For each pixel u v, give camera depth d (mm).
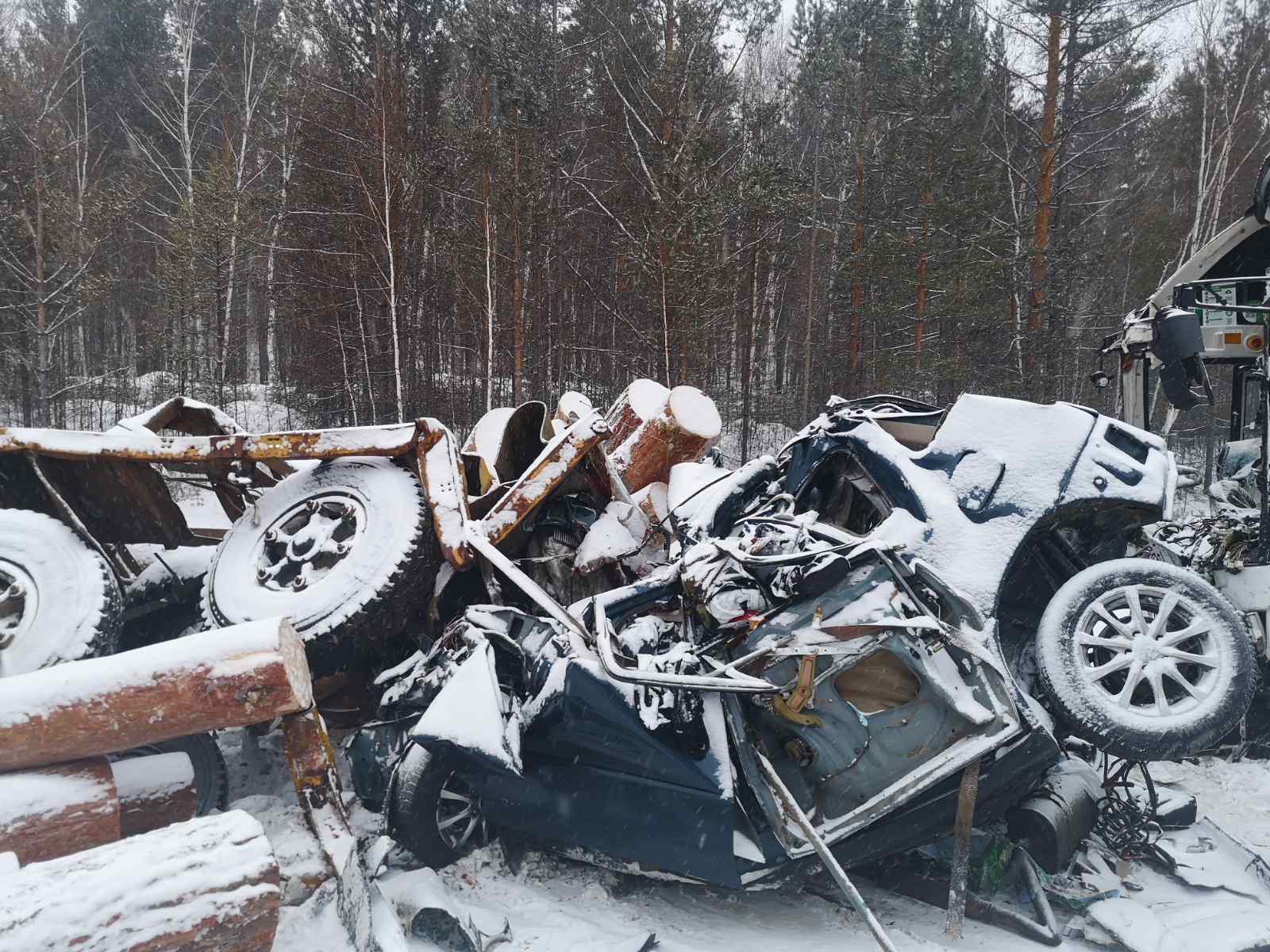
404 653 4488
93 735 2432
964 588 3227
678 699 3166
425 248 23516
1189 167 27219
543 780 3416
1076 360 21781
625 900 3420
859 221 24469
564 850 3471
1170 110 27359
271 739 4434
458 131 21359
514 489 4340
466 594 4570
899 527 3477
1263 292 6027
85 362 28203
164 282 23297
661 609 3715
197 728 2539
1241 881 3285
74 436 4367
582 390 25188
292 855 2590
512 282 21719
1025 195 22922
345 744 4141
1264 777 4504
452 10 23312
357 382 23469
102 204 22062
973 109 21406
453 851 3604
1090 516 3578
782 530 3770
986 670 3100
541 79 23078
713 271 19734
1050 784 3422
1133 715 3131
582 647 3430
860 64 26906
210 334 24266
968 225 21094
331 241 23156
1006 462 3543
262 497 4672
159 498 4883
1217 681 3162
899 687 3230
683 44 21516
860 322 23391
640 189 22734
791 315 31750
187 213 22766
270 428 23875
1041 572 3838
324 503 4508
